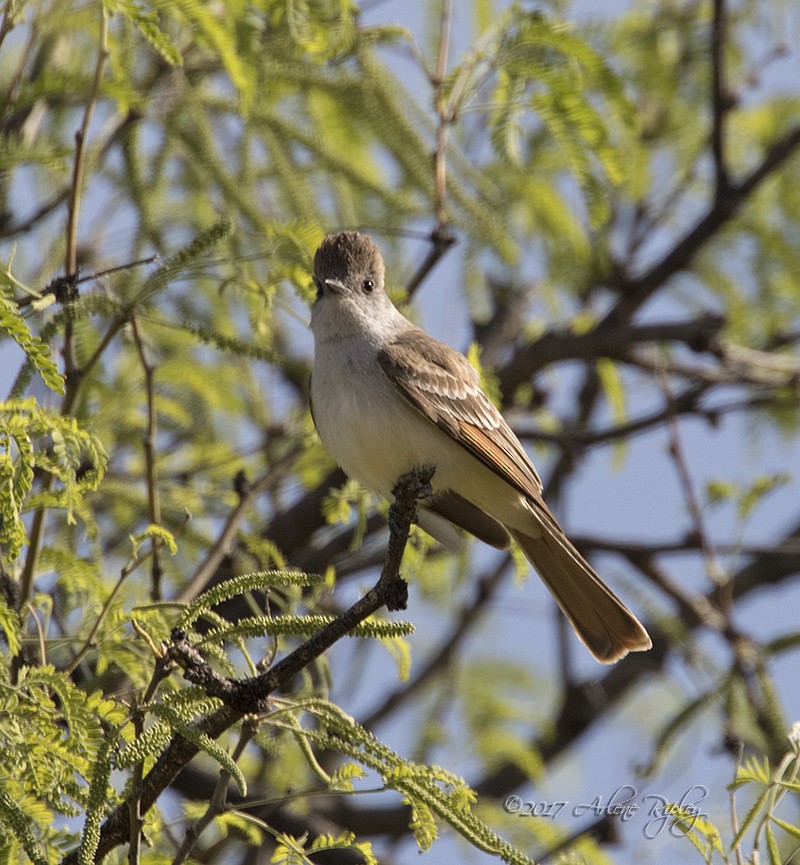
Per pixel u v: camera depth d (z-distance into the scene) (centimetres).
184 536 974
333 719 614
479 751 1234
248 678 611
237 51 848
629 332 1287
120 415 1073
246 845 1055
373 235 1162
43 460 621
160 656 612
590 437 1314
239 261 855
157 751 566
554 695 1430
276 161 1048
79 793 562
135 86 1038
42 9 895
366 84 1032
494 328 1404
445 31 1007
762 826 614
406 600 695
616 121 1048
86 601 803
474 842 580
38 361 612
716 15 1290
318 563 1128
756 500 1138
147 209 1061
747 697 980
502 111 970
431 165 1034
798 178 1426
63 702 574
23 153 856
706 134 1482
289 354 1428
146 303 856
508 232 1242
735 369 1365
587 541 1230
